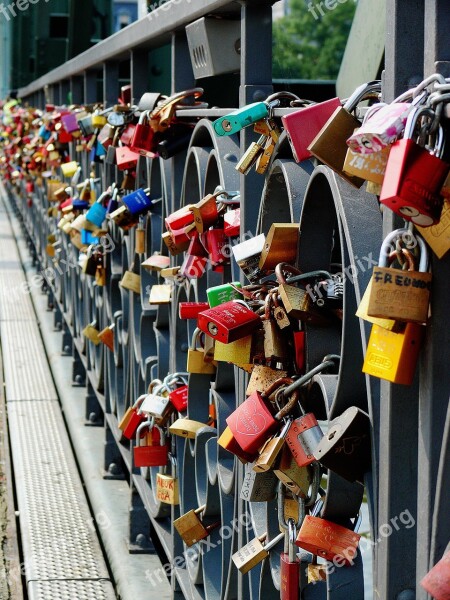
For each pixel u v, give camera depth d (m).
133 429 3.16
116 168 4.06
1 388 6.30
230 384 2.48
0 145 15.26
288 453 1.80
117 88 4.73
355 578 1.64
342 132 1.49
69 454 4.82
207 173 2.55
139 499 3.59
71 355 6.74
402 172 1.24
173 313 2.94
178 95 2.84
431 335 1.33
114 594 3.36
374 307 1.31
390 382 1.41
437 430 1.34
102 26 8.48
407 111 1.28
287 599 1.84
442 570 1.22
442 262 1.33
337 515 1.68
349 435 1.50
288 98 2.07
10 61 16.73
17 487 4.39
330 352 1.82
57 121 6.09
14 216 14.41
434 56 1.31
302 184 1.93
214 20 2.55
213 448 2.57
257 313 1.97
